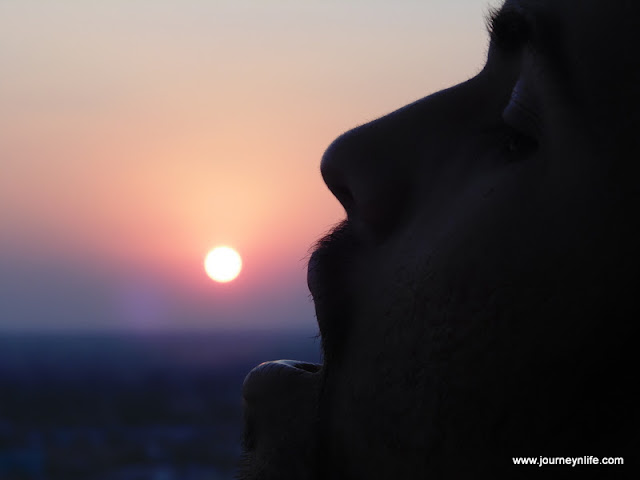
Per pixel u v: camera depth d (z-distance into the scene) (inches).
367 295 12.8
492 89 12.5
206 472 674.8
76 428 989.8
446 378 11.7
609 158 11.0
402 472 12.0
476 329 11.5
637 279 10.8
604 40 11.1
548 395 11.1
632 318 10.8
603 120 11.0
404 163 12.8
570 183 11.1
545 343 11.1
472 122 12.5
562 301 11.0
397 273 12.4
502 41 12.6
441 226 12.1
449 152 12.4
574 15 11.4
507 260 11.4
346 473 12.8
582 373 10.9
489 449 11.3
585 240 11.0
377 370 12.4
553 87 11.3
